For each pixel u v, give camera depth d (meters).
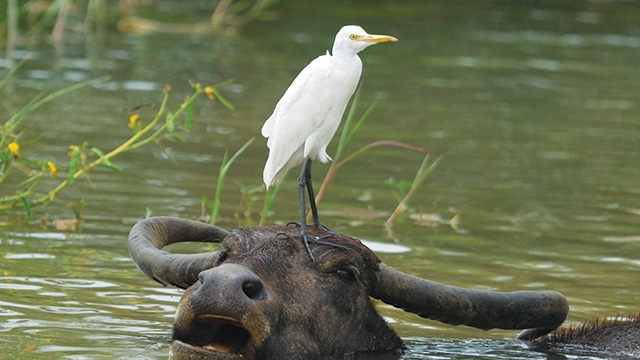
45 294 13.48
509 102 28.28
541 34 39.88
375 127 24.88
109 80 28.23
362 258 11.42
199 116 25.00
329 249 11.16
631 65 34.53
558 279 15.02
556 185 20.55
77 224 16.92
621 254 16.41
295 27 38.75
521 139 24.25
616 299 14.17
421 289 11.48
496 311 11.55
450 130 24.86
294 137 11.98
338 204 18.84
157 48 33.38
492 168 21.75
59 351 11.14
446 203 19.17
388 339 11.81
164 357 11.04
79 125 23.25
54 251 15.48
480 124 25.61
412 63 33.41
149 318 12.72
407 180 20.72
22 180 19.23
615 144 24.05
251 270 10.55
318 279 10.95
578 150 23.41
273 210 18.20
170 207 17.91
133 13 39.75
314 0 45.06
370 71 31.91
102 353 11.12
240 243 11.11
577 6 46.97
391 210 18.64
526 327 11.75
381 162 22.05
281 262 10.87
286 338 10.38
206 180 19.83
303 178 12.01
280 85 28.80
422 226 17.70
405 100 27.98
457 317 11.55
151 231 12.55
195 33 36.66
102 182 19.38
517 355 11.88
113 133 22.78
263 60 32.28
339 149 18.94
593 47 37.66
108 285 14.05
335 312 11.03
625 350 12.04
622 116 27.02
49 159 20.47
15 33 33.38
